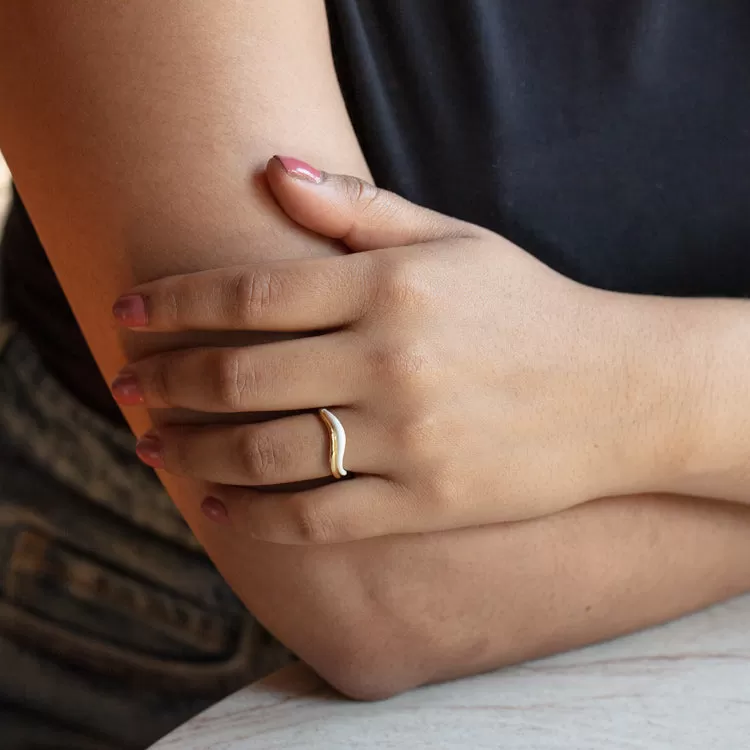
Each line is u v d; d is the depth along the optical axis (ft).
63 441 2.89
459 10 2.05
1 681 2.77
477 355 1.90
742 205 2.18
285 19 1.93
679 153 2.15
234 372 1.87
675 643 2.05
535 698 1.98
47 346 2.63
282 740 1.95
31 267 2.55
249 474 1.90
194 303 1.87
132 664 2.95
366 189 1.92
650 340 1.98
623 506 2.03
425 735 1.94
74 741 2.82
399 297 1.88
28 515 2.91
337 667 2.01
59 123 1.91
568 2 2.09
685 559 2.06
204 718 1.99
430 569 1.98
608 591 2.03
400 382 1.88
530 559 2.00
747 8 2.10
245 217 1.91
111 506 2.98
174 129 1.90
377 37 2.07
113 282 1.94
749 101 2.13
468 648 2.01
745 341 2.00
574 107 2.12
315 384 1.88
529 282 1.95
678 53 2.11
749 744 1.90
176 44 1.89
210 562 3.11
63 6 1.88
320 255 1.93
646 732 1.92
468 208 2.15
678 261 2.21
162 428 1.96
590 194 2.16
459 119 2.10
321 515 1.91
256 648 3.07
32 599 2.89
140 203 1.91
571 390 1.94
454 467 1.91
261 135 1.91
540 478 1.95
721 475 2.02
